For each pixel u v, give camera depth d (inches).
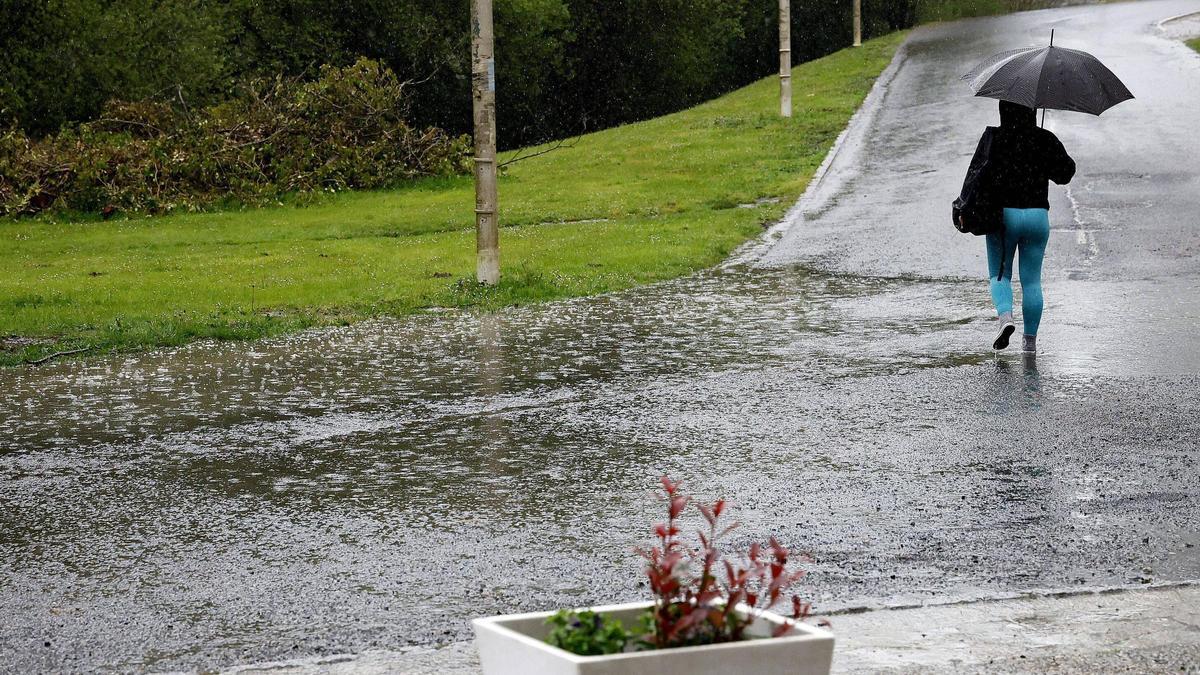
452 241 912.9
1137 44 1943.9
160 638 218.7
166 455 357.1
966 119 1395.2
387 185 1333.7
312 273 770.2
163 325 582.2
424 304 641.0
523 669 133.2
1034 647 197.6
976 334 506.6
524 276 692.7
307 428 385.4
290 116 1321.4
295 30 2359.7
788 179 1139.9
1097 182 958.4
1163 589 225.9
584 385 436.8
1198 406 369.7
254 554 265.4
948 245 768.3
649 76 3105.3
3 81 1691.7
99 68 1749.5
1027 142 443.8
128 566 260.2
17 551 273.1
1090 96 433.4
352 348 529.3
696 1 3016.7
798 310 588.1
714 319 572.4
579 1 2888.8
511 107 2842.0
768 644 131.2
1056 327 510.6
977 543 257.4
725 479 312.3
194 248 932.6
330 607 231.8
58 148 1248.8
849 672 188.5
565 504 295.6
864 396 402.0
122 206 1195.9
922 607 218.7
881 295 622.2
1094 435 341.7
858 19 2513.5
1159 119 1255.5
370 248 889.5
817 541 261.6
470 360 493.0
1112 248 709.9
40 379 482.6
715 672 129.7
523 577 245.6
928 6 2824.8
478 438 365.1
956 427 356.5
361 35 2399.1
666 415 386.3
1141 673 185.6
